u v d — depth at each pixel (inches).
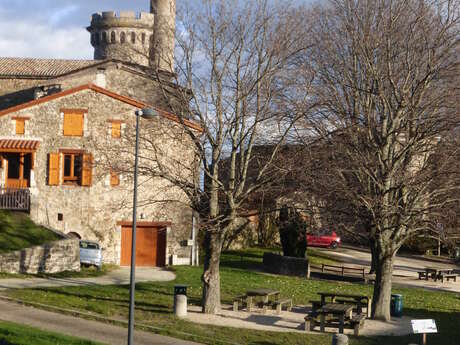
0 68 1723.7
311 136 877.2
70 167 1393.9
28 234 1246.3
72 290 988.6
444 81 868.0
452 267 1736.0
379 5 883.4
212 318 845.2
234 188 875.4
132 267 612.1
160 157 1154.7
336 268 1523.1
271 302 935.7
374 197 832.9
